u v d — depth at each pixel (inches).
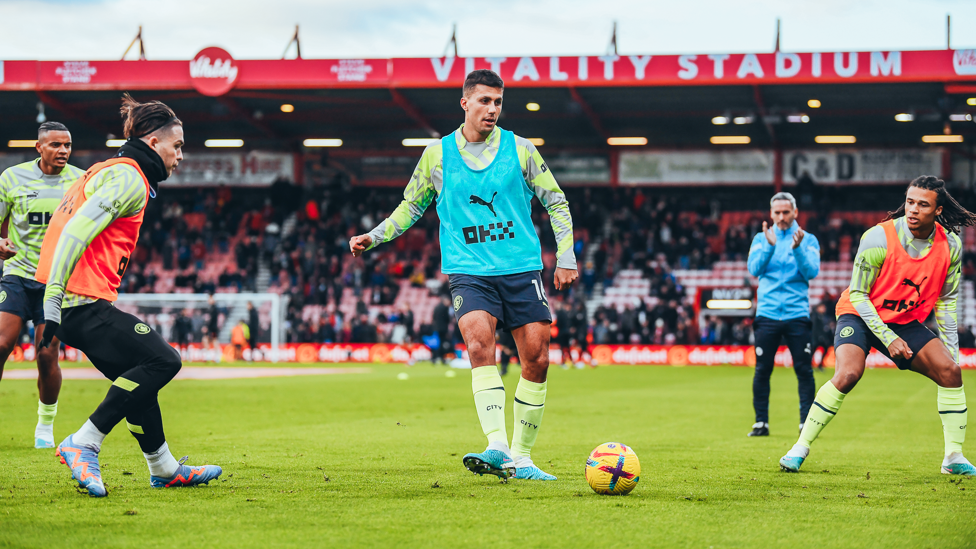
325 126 5255.9
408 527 546.6
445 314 3870.6
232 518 572.1
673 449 1035.3
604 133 5098.4
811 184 5167.3
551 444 1074.7
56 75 4180.6
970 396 2250.2
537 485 725.3
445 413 1533.0
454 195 767.1
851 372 829.8
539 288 768.3
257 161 5620.1
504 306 772.0
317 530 537.0
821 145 5285.4
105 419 652.1
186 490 684.1
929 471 847.7
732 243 4987.7
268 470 809.5
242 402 1759.4
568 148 5511.8
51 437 992.2
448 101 4571.9
